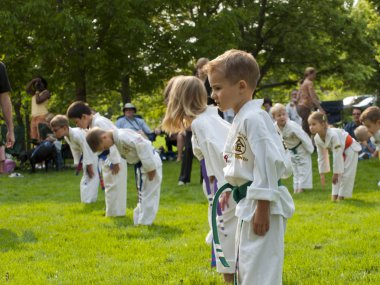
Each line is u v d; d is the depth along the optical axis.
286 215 3.02
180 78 4.57
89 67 18.33
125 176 7.31
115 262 4.80
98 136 6.30
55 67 18.92
